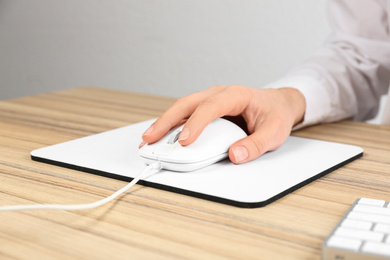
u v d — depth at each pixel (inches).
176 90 84.9
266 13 74.5
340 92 34.7
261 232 16.1
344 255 13.5
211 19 78.9
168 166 21.3
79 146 25.4
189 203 18.5
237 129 23.7
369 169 22.8
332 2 41.3
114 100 38.4
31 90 100.5
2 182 20.7
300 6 71.8
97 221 16.9
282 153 24.4
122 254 14.6
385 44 37.4
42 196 19.2
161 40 84.0
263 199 18.2
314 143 26.2
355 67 37.3
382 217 15.7
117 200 18.8
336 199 19.0
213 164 22.5
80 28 91.4
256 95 26.1
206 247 15.0
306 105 30.8
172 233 16.0
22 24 97.7
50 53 96.0
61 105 36.5
